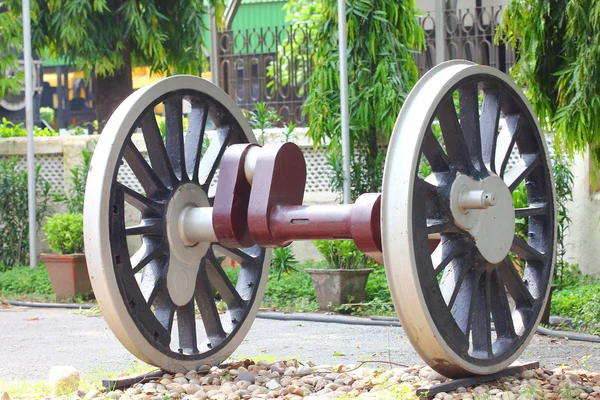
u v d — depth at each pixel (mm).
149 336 5824
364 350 8047
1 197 14812
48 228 12781
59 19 15203
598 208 11391
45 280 13312
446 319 5254
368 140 13078
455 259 5570
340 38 11773
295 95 15578
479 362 5539
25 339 9109
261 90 15641
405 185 5020
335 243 11047
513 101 6098
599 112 9000
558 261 11555
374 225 5352
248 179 5895
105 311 5648
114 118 5785
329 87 12766
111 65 15492
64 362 7605
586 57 8836
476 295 5676
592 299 9500
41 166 15328
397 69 12586
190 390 5637
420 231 5113
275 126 15883
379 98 12344
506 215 5809
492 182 5703
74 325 10234
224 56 15984
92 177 5637
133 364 7324
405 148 5098
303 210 5602
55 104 28984
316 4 22484
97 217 5566
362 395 5414
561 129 9000
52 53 16578
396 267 5051
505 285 6117
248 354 7816
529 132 6266
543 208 6336
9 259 14883
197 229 6074
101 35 15414
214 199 5918
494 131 5926
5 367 7379
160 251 6012
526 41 9367
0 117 21094
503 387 5664
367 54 12641
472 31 15406
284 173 5781
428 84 5355
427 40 15039
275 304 11312
